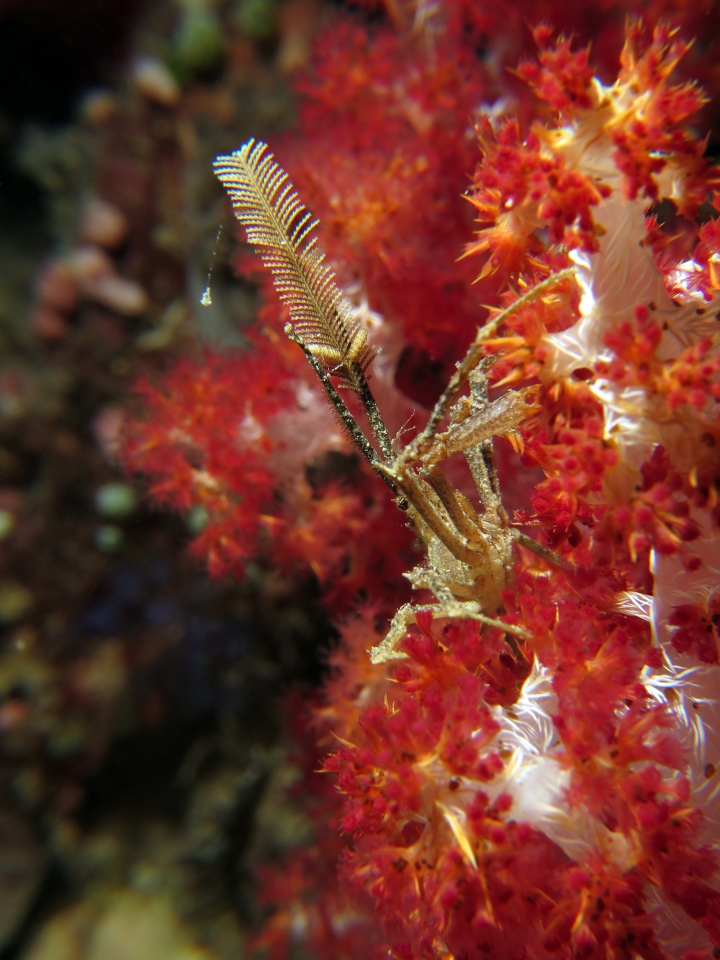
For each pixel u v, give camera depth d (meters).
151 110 0.13
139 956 0.12
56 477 0.13
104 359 0.13
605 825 0.05
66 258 0.14
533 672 0.05
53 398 0.13
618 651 0.05
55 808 0.13
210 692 0.12
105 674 0.12
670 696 0.05
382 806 0.05
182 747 0.12
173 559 0.12
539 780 0.05
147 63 0.13
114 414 0.13
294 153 0.08
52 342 0.14
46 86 0.15
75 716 0.13
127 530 0.12
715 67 0.08
